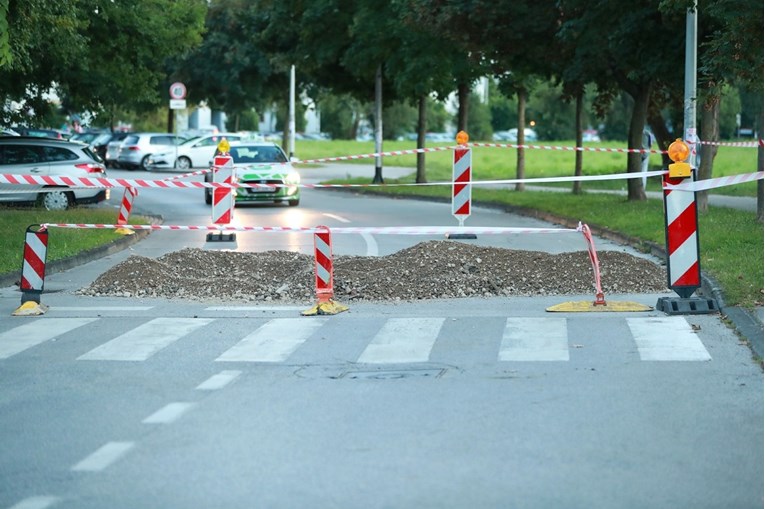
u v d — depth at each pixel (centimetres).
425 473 766
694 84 2512
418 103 5516
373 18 4412
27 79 3519
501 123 15888
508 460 795
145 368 1141
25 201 3334
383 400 985
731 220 2512
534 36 3228
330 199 4138
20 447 852
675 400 970
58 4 2569
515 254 1869
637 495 716
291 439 859
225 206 2488
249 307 1563
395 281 1689
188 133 8469
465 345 1243
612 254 1855
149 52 3675
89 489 745
